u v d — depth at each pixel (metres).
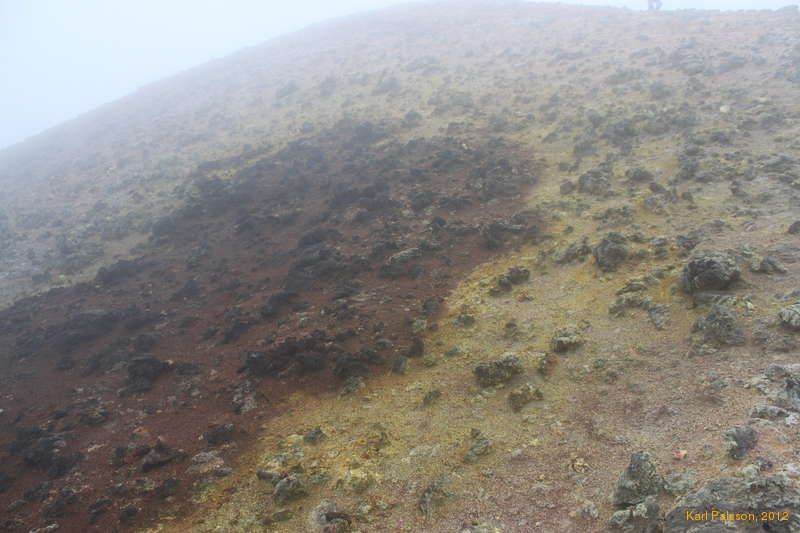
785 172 15.60
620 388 9.52
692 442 7.55
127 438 11.70
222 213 25.39
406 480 8.72
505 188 20.61
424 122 30.03
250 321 15.91
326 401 11.65
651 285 12.24
